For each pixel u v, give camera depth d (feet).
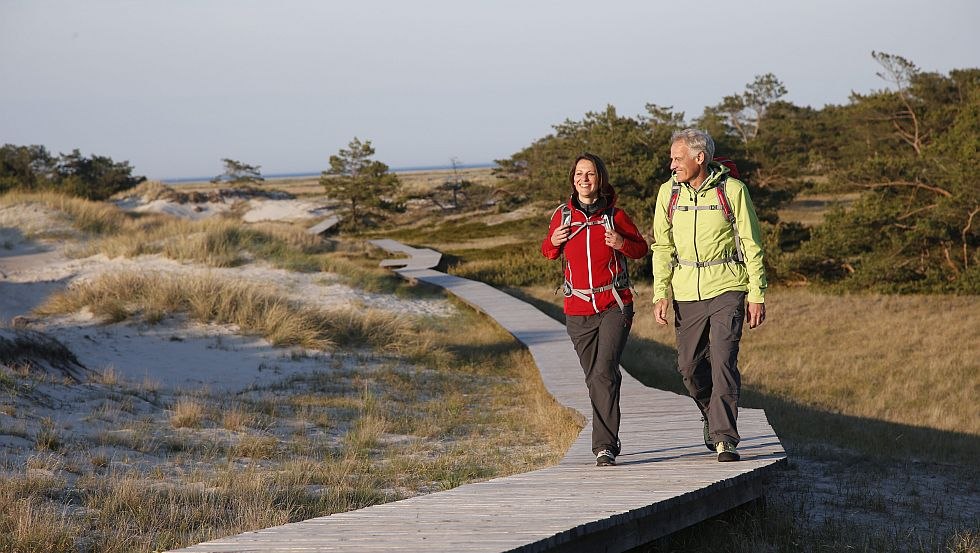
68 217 104.37
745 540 16.83
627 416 27.76
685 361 17.20
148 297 59.88
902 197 105.40
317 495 20.97
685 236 16.33
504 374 51.39
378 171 204.44
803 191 163.12
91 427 27.50
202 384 43.04
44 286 74.13
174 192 213.05
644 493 15.55
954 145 100.94
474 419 36.35
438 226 195.11
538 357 50.08
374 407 37.32
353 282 81.97
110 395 33.60
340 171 204.85
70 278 76.59
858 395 52.65
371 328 59.21
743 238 16.03
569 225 16.79
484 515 14.16
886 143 149.69
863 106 151.84
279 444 28.43
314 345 54.39
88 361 45.80
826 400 50.57
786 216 172.96
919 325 76.07
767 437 21.24
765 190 137.59
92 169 212.02
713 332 16.39
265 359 50.65
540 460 27.02
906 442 35.86
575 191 16.89
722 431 17.17
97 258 84.69
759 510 18.83
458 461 26.58
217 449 26.63
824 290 102.01
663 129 124.77
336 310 63.00
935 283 96.27
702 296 16.37
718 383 16.70
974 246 101.35
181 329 55.88
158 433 28.12
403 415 36.32
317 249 107.76
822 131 201.05
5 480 19.10
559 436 31.19
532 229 136.56
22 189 191.01
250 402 36.86
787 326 77.36
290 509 18.86
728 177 16.16
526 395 43.16
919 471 27.73
